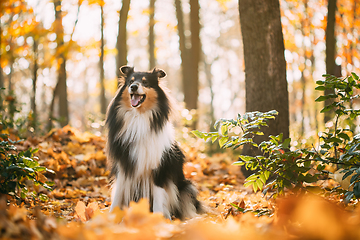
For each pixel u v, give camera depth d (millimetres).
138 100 4551
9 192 4137
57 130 8672
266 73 6766
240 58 41219
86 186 6656
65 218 4094
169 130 4840
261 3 6707
